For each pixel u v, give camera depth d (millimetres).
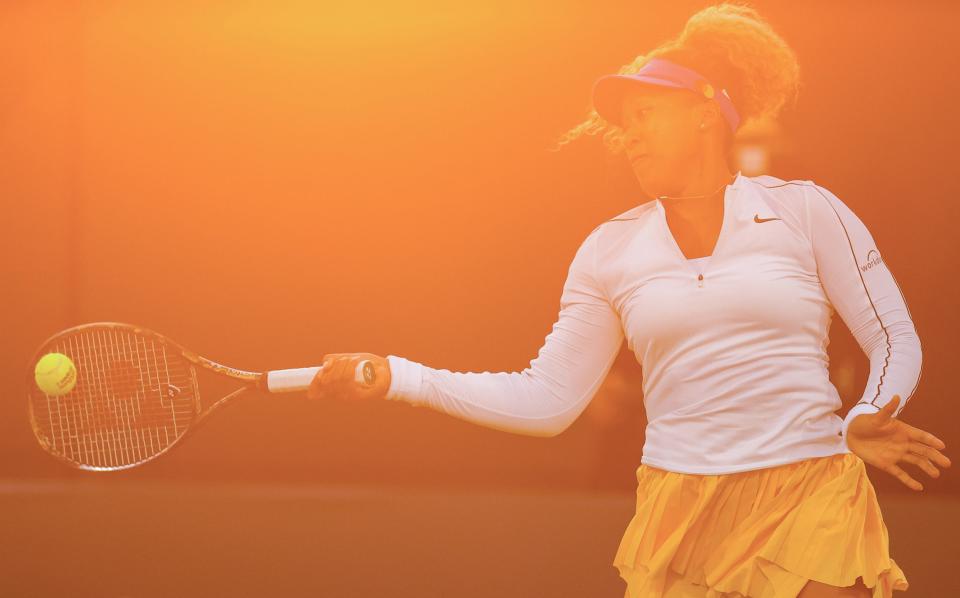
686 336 9734
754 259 9664
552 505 32781
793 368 9562
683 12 39500
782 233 9719
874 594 9367
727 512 9586
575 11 39938
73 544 26719
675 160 10156
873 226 36688
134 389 13086
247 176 40531
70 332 12859
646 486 10117
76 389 13508
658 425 9992
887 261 36719
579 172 40156
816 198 9867
